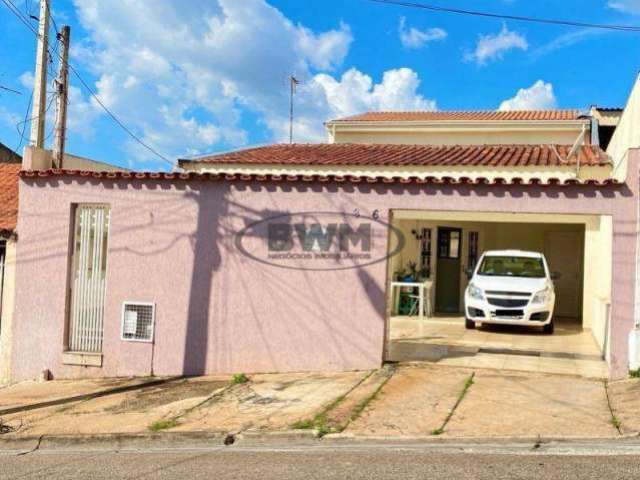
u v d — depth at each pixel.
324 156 17.05
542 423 7.53
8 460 7.32
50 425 8.45
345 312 10.52
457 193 10.17
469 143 20.56
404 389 9.13
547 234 19.28
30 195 11.70
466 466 6.26
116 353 11.26
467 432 7.28
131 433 7.82
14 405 9.59
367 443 7.21
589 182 9.62
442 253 19.02
